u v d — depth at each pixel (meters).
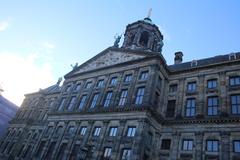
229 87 30.03
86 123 36.44
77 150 34.28
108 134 32.12
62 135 38.47
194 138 29.00
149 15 50.03
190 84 34.50
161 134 32.22
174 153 29.42
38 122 56.34
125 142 29.20
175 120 31.84
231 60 31.45
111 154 29.25
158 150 31.05
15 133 58.56
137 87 33.97
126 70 38.09
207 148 27.39
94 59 46.22
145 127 28.98
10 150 55.28
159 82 35.00
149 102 30.67
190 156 27.97
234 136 26.23
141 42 46.12
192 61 39.31
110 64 41.84
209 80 32.72
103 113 34.84
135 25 46.94
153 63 34.91
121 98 34.97
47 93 61.66
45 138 41.41
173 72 36.84
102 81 40.94
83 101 41.09
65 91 46.88
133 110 31.22
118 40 45.22
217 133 27.55
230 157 25.22
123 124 31.03
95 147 31.84
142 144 27.86
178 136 30.48
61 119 41.38
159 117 32.03
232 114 27.84
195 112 30.97
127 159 27.66
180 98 33.78
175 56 45.50
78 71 47.94
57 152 36.66
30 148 51.59
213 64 32.94
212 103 30.41
